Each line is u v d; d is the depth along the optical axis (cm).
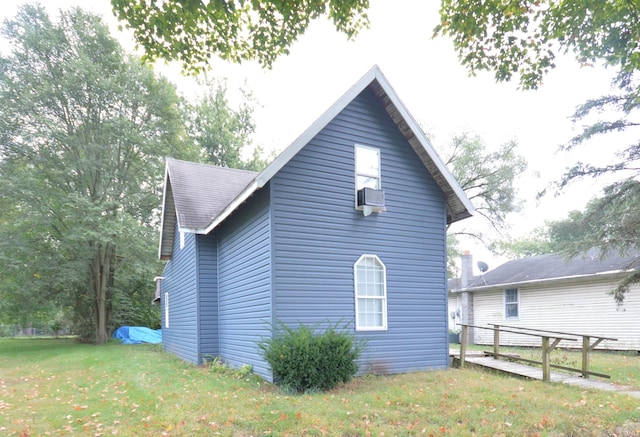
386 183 971
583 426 523
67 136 1972
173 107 2406
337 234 888
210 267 1146
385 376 859
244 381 804
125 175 2164
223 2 503
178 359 1248
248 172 1546
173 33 559
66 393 740
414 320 966
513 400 632
